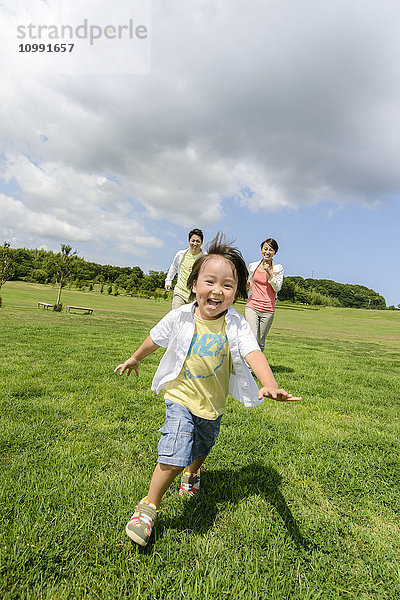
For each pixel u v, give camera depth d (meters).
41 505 2.08
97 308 33.91
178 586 1.62
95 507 2.10
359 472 2.80
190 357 2.17
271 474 2.68
